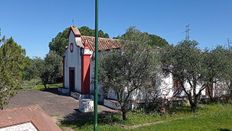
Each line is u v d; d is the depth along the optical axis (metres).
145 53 21.95
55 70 42.53
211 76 26.38
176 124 21.56
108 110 25.14
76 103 29.05
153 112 24.50
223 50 28.44
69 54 36.44
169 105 26.97
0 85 15.30
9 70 15.80
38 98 32.38
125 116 22.17
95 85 10.68
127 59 21.48
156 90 26.61
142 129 19.80
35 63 42.12
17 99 31.50
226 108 28.20
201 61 25.75
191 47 25.97
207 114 25.14
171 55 25.97
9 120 9.61
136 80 21.94
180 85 28.69
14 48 16.31
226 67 26.33
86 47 32.53
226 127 21.05
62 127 20.02
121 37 22.39
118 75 21.47
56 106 27.44
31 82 42.94
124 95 22.64
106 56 21.88
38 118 10.52
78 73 33.84
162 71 26.41
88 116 23.09
